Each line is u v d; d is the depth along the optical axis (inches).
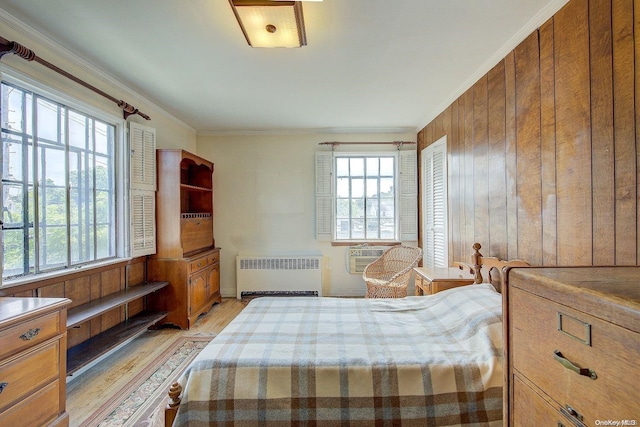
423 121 151.0
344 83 106.0
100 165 101.1
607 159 52.2
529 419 33.0
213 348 56.5
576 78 58.5
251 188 169.6
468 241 106.0
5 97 71.4
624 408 22.7
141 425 67.2
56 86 81.9
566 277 31.3
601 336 24.6
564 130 61.8
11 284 69.6
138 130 113.7
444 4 64.7
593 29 54.5
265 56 87.1
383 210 169.3
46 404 57.6
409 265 129.3
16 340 51.7
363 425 47.0
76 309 85.6
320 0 62.1
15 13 67.9
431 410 47.5
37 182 79.1
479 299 68.6
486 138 93.2
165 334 118.1
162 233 124.0
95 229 98.7
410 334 63.2
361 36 76.9
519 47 76.6
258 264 165.5
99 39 78.6
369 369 49.8
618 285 27.9
